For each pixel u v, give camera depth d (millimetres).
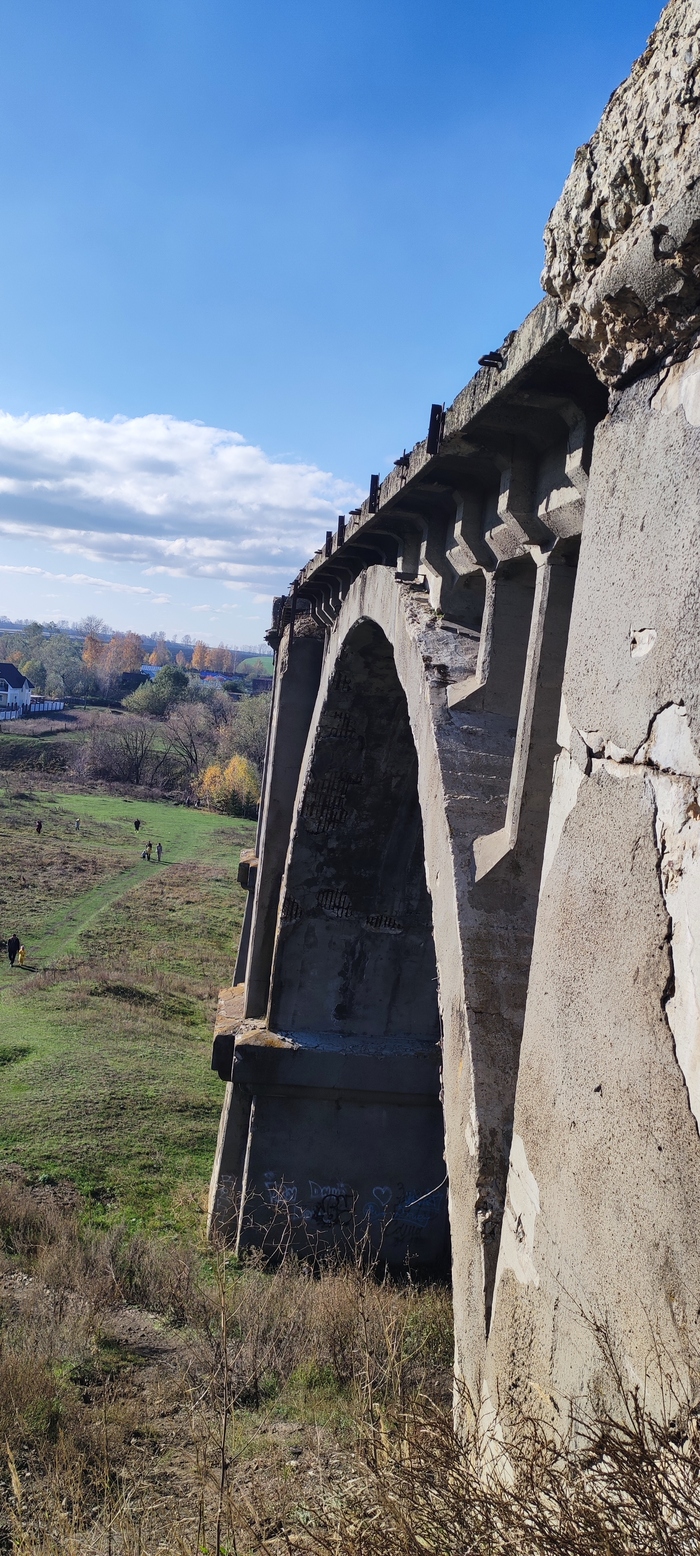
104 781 65062
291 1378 6723
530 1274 2631
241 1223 10102
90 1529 4641
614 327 2441
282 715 11461
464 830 4395
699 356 2148
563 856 2631
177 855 44656
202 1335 7691
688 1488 1754
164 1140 13914
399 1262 10289
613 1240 2174
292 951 10445
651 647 2221
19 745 70875
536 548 4133
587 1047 2383
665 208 2088
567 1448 2260
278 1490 4527
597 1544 1822
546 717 3955
